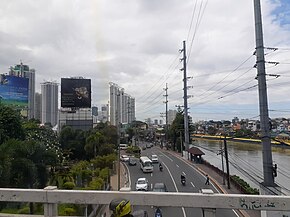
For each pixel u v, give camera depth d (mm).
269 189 16562
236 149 58719
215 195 3736
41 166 24953
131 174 47969
